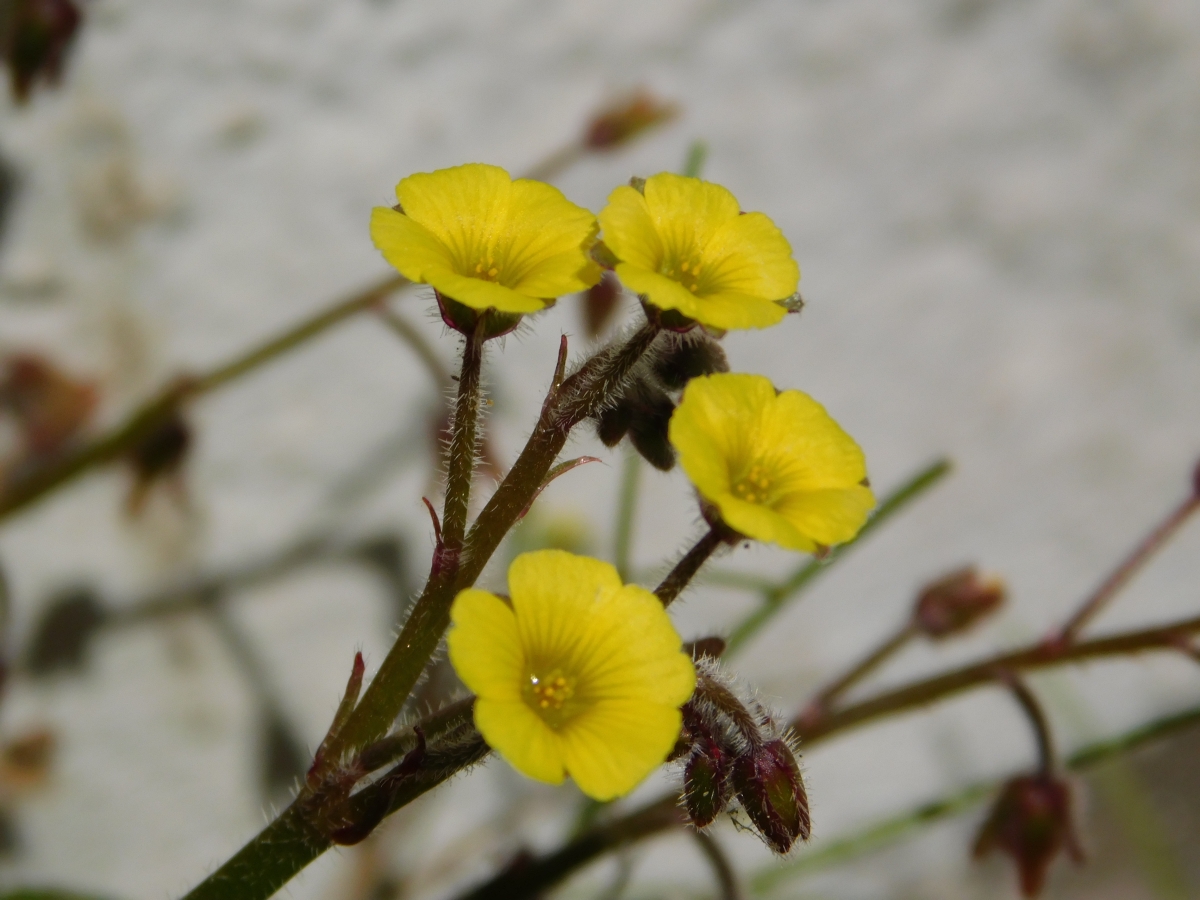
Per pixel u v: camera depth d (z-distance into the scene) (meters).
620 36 0.19
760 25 0.20
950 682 0.15
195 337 0.19
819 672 0.22
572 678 0.10
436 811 0.21
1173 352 0.22
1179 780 0.24
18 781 0.19
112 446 0.17
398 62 0.19
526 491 0.11
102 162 0.18
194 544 0.19
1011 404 0.22
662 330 0.11
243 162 0.18
